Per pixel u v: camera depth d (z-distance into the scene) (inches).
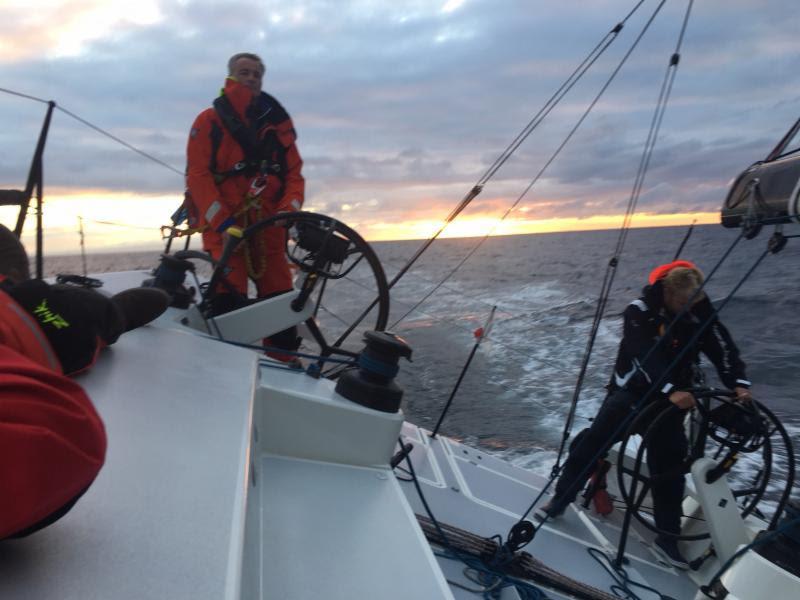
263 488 61.6
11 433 21.8
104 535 28.0
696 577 101.2
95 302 50.1
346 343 299.3
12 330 29.1
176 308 95.7
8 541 26.4
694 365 106.3
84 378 48.8
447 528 86.9
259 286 121.0
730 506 96.0
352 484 66.6
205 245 115.2
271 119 115.0
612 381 112.5
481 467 125.7
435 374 281.1
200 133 110.7
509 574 83.4
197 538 28.8
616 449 117.5
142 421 41.6
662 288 105.2
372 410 72.4
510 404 234.4
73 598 23.3
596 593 86.3
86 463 25.1
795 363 307.4
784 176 75.4
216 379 55.8
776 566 73.1
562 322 413.4
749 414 96.0
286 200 115.1
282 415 70.1
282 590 45.5
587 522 115.0
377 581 48.9
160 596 24.4
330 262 105.3
